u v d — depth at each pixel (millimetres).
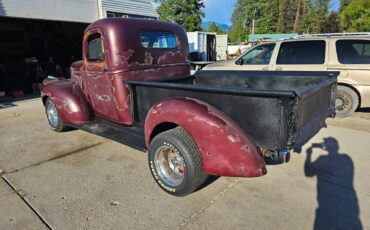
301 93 2281
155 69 3867
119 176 3209
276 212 2484
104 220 2422
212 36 20922
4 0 7434
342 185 2926
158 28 3863
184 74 4375
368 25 29438
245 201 2662
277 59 5492
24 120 5828
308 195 2746
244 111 2303
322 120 2852
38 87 9367
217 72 4195
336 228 2266
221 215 2457
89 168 3434
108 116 3902
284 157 2115
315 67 5137
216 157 2385
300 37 5398
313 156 3648
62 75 10789
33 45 13492
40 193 2877
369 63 4832
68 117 4145
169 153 2756
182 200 2699
